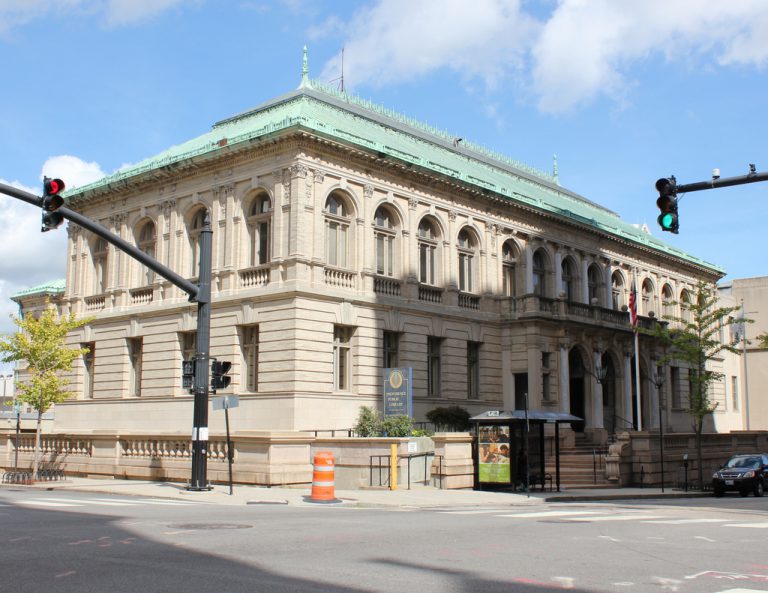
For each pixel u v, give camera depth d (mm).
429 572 11086
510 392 47750
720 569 11688
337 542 13867
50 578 10336
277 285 38938
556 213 53219
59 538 14000
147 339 45281
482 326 47625
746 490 35406
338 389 40312
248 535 14602
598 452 44750
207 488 26719
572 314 50594
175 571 10867
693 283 69625
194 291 26297
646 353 57281
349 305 40438
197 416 26922
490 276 48812
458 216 47344
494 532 15859
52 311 37250
